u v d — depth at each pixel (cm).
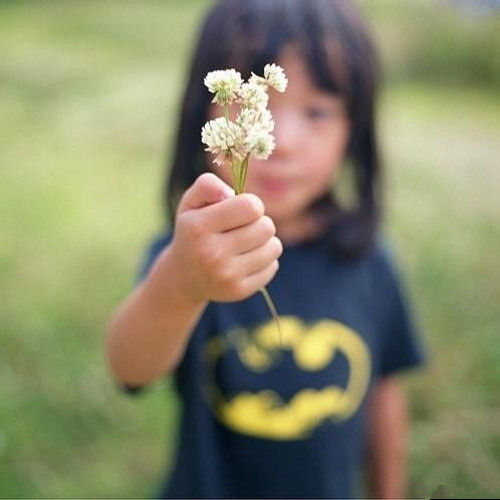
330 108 75
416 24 332
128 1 434
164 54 351
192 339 75
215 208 42
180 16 409
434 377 138
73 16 408
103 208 207
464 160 236
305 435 76
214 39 75
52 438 129
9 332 150
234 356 75
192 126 78
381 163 85
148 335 58
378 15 335
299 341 77
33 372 141
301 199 75
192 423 76
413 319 87
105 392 138
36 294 164
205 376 75
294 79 73
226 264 43
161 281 51
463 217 198
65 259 179
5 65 326
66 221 197
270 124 38
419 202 203
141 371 64
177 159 80
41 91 300
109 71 325
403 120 270
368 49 77
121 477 123
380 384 89
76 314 158
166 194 84
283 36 72
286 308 77
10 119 271
